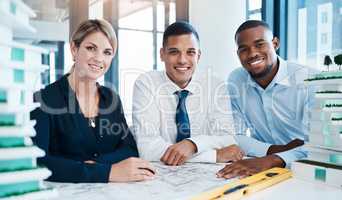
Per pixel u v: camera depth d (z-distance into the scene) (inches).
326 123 30.8
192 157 41.8
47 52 17.8
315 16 74.6
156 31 88.6
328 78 29.9
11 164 16.1
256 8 90.2
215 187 28.8
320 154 32.0
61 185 30.1
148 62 86.2
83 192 27.8
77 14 75.4
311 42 75.4
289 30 81.2
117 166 32.3
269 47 51.0
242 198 25.6
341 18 69.1
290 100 53.4
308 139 34.9
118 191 28.1
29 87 16.5
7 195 16.0
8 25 15.5
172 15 91.1
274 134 56.6
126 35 84.9
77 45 42.7
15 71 15.8
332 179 29.0
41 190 17.2
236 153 43.1
